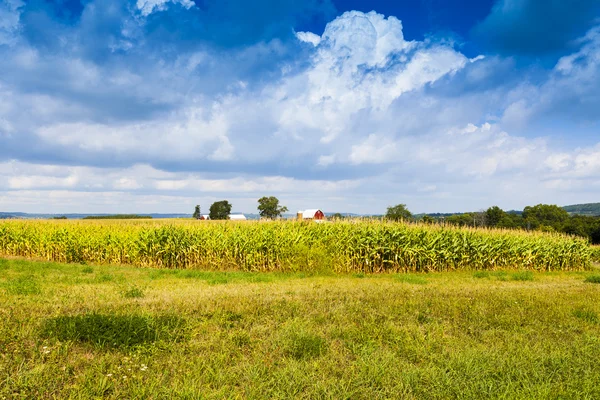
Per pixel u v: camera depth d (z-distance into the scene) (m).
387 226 19.56
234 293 10.35
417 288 12.35
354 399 4.60
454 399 4.69
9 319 6.87
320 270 17.20
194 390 4.52
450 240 20.33
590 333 7.27
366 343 6.31
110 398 4.45
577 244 24.58
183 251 18.64
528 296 10.82
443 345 6.39
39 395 4.40
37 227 23.47
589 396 4.75
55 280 12.63
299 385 4.84
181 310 8.03
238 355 5.76
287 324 7.11
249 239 17.86
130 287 11.20
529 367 5.55
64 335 6.14
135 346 5.86
